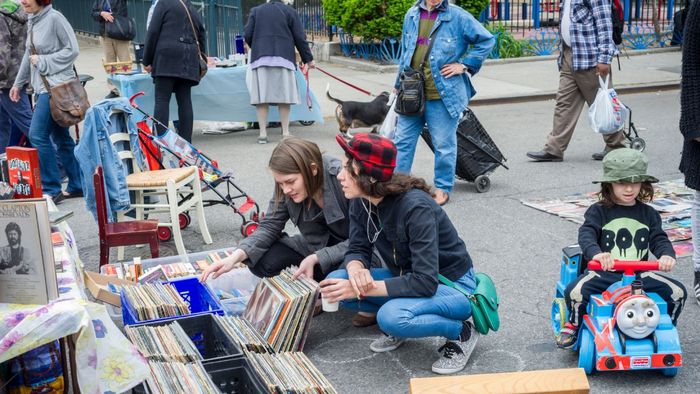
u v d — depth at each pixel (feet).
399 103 21.29
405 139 22.00
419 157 28.84
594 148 29.12
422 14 21.40
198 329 12.50
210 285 15.08
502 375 8.00
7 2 23.93
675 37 54.60
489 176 25.52
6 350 9.02
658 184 23.71
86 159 17.54
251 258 14.16
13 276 9.75
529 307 15.26
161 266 15.26
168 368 10.00
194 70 27.96
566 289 12.56
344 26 48.55
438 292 12.37
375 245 13.02
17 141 25.71
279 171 13.24
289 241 14.47
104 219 16.79
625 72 46.01
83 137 17.51
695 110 13.73
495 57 51.11
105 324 9.53
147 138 20.12
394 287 12.16
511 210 21.67
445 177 22.04
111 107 18.43
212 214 22.44
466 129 22.94
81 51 61.67
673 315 12.48
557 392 7.79
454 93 21.24
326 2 50.06
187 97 28.58
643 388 12.01
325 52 52.29
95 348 9.32
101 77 46.39
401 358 13.30
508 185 24.34
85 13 70.28
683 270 16.87
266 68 30.14
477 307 12.49
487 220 20.84
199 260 16.48
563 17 25.88
